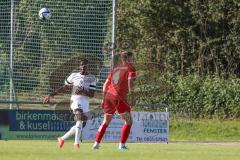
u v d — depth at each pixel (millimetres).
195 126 79625
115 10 68875
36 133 56906
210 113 87625
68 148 44156
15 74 72812
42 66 73250
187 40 99125
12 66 72312
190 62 99125
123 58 43875
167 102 86750
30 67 73125
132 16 100812
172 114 87188
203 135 77000
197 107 87875
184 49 99188
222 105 87250
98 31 73375
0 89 73438
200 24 98375
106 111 44188
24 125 56688
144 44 100625
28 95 72688
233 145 54500
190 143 59750
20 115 56594
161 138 58688
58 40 73750
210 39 97938
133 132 58031
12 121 56469
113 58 62531
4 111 56312
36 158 33250
